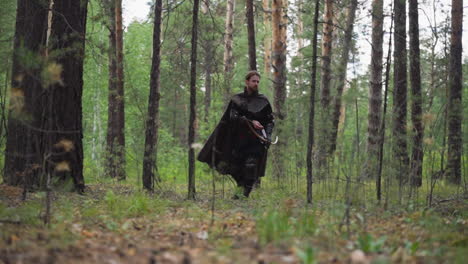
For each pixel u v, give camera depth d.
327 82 15.09
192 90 8.45
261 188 11.02
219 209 6.88
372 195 8.34
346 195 6.66
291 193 9.57
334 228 4.91
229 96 11.11
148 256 3.46
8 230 4.29
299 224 4.76
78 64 8.03
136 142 11.24
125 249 3.81
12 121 7.81
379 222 5.60
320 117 10.15
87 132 29.44
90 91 26.98
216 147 9.16
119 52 15.48
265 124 9.02
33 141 7.60
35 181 7.53
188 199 8.12
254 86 8.92
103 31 22.78
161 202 7.15
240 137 8.88
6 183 7.79
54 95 7.69
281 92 15.05
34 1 7.84
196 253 3.61
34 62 4.70
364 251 3.88
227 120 9.05
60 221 4.98
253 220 5.45
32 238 4.04
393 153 8.05
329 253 3.70
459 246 4.35
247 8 14.13
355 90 6.45
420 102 7.80
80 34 7.96
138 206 6.16
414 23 11.63
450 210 7.02
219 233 4.69
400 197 7.23
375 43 13.33
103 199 7.46
